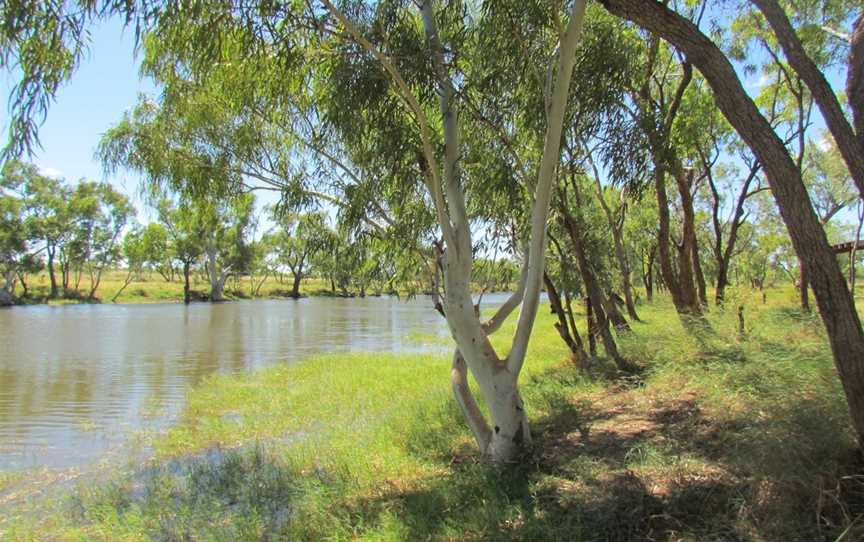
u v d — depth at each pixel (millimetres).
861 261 24453
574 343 11008
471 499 5152
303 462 7098
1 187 51750
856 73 4199
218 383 13492
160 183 7203
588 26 6488
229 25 4723
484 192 6715
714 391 6633
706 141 13430
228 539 5082
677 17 4023
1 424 10172
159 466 7594
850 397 3984
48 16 3805
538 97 6309
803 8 10562
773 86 14523
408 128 5891
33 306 50594
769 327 9094
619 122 6629
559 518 4414
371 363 15883
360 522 5027
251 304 56812
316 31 5375
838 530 3543
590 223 13211
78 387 13523
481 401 9047
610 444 6094
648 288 27656
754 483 4148
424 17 6090
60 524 5855
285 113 6723
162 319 35281
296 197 6906
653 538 3947
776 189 3908
